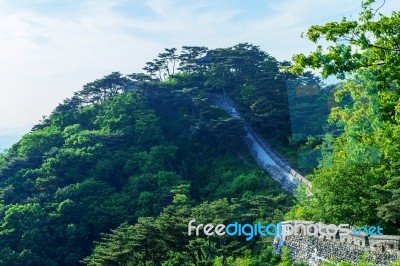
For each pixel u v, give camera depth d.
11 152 119.56
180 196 83.81
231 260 45.81
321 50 19.67
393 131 20.03
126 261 47.88
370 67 19.25
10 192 95.69
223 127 106.44
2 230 80.44
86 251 81.50
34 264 75.25
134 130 116.81
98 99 145.75
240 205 63.22
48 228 81.19
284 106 107.75
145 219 52.00
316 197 42.69
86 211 85.88
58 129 127.94
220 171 102.94
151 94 132.25
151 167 102.06
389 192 31.67
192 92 125.88
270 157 99.94
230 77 132.00
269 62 127.06
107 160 103.12
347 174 36.91
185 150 111.44
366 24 20.19
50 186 96.44
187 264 49.09
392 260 29.44
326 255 35.44
